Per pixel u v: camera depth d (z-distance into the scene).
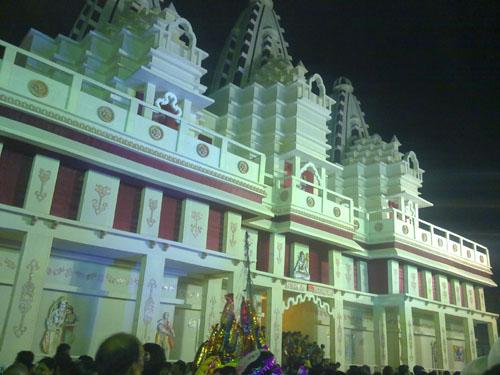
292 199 22.58
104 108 15.64
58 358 8.80
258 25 33.75
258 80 29.17
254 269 21.27
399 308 27.12
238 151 26.81
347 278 28.05
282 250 22.97
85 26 24.34
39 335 15.23
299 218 22.59
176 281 19.08
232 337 11.15
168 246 16.69
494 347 4.39
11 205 13.95
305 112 26.94
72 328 15.93
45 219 13.90
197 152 18.11
